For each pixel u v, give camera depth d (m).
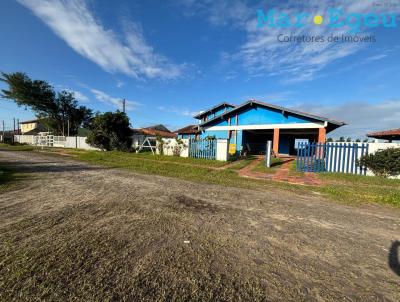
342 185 7.94
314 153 11.23
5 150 22.95
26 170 9.68
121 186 6.82
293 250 2.97
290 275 2.41
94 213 4.24
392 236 3.50
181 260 2.65
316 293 2.13
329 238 3.37
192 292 2.10
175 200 5.35
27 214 4.13
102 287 2.14
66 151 23.59
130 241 3.11
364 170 10.27
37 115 41.50
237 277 2.35
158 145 18.39
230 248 2.98
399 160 9.15
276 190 6.91
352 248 3.06
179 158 15.55
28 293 2.04
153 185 7.13
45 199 5.18
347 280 2.35
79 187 6.53
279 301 2.01
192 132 29.41
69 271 2.38
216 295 2.06
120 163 13.42
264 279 2.32
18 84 36.09
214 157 15.02
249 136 21.80
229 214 4.39
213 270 2.46
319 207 5.07
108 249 2.87
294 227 3.78
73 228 3.52
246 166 12.73
